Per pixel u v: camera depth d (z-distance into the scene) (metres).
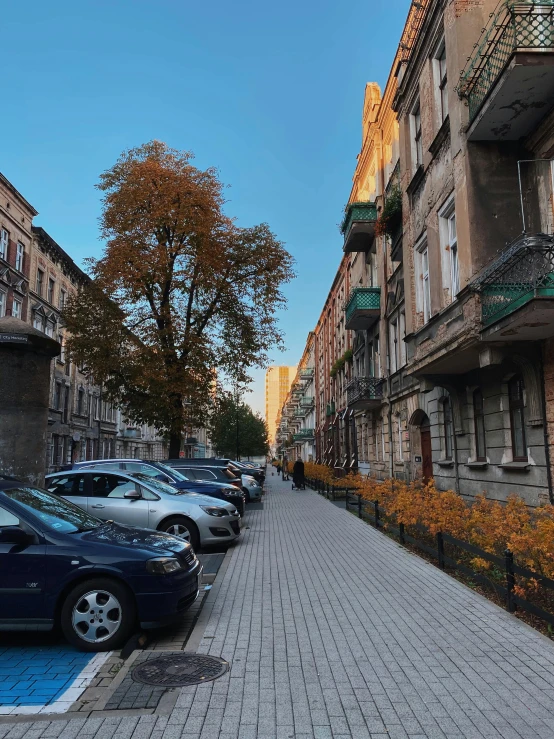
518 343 10.53
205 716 3.84
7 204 34.72
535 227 11.14
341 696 4.17
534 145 11.10
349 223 26.81
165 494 10.69
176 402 23.48
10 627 5.27
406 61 16.27
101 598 5.38
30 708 3.97
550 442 10.20
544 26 9.88
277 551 10.69
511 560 6.26
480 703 4.03
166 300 23.61
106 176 23.89
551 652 5.03
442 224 13.72
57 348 9.45
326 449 51.59
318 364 62.62
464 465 14.23
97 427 51.31
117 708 3.96
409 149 16.89
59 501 6.66
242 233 25.16
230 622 6.09
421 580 7.92
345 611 6.46
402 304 21.77
